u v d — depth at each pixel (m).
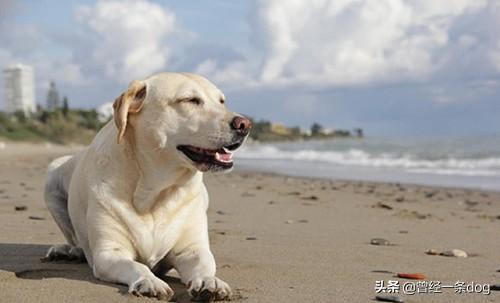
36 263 4.25
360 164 23.73
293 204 9.36
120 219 3.79
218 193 11.06
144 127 3.79
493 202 10.41
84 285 3.51
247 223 6.96
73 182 4.25
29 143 62.12
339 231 6.54
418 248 5.51
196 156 3.79
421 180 15.86
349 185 14.12
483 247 5.69
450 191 12.59
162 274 4.12
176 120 3.78
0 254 4.57
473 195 11.73
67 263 4.30
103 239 3.78
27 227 6.01
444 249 5.49
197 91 3.86
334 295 3.50
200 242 3.97
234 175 17.58
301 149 41.19
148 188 3.80
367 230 6.70
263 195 10.80
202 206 4.10
